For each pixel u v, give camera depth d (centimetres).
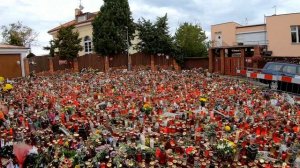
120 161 889
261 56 3262
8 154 958
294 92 2350
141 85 2433
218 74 3512
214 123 1274
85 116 1384
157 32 3841
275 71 2545
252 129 1249
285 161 970
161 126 1254
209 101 1802
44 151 936
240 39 3941
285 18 3444
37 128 1241
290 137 1151
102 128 1220
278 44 3512
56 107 1559
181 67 4091
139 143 1045
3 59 3056
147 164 912
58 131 1188
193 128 1239
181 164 891
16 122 1274
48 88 2239
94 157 916
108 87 2284
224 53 3588
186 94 2019
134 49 3981
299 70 2420
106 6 3781
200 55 4381
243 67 3350
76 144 1012
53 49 3569
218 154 967
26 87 2272
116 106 1616
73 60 3647
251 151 970
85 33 4509
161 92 2105
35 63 3334
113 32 3666
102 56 3706
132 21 3872
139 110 1545
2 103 1547
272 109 1644
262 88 2438
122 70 3538
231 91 2141
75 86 2348
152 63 3897
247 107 1659
